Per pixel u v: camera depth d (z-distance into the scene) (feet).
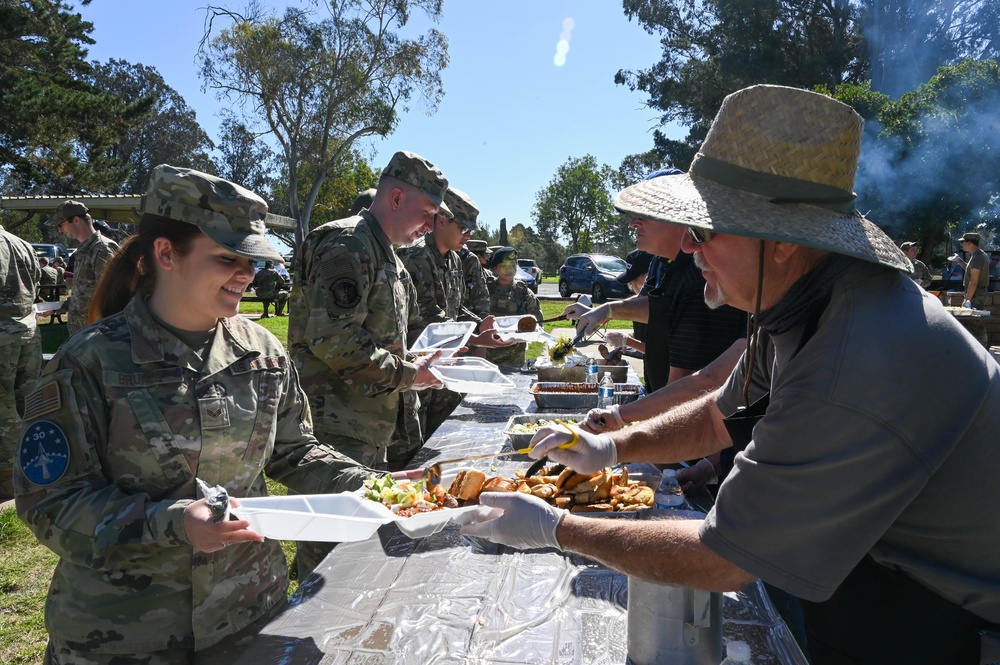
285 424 6.29
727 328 9.50
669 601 4.31
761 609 5.23
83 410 4.85
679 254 9.99
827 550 3.72
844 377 3.64
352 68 98.17
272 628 4.96
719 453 8.21
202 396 5.27
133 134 185.37
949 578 4.00
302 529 4.71
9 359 15.98
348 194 138.62
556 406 12.14
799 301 4.06
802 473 3.67
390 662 4.55
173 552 5.12
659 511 6.14
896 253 3.99
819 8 100.83
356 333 9.14
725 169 4.24
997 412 3.84
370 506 5.01
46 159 82.58
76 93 77.46
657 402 7.88
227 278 5.21
